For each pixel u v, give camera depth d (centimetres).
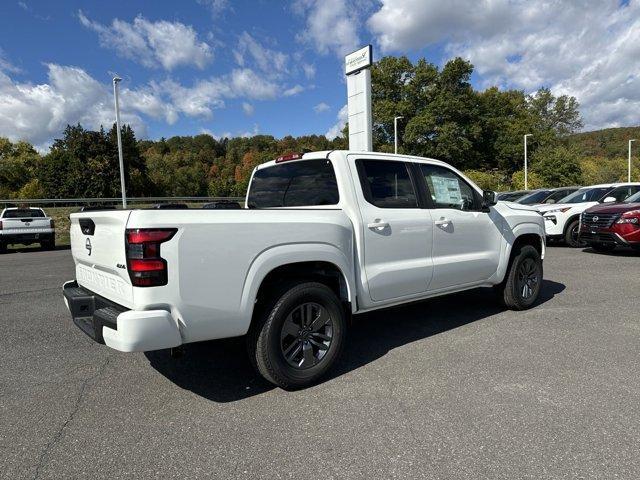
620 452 253
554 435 272
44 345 468
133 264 282
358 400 329
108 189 6494
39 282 854
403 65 5688
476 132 5688
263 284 347
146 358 429
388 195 426
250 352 344
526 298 561
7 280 883
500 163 6281
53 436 287
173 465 254
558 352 410
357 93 1542
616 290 657
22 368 404
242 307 317
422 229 440
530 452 255
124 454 265
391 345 446
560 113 7556
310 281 358
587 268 856
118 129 2423
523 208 581
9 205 2580
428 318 540
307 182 431
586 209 1073
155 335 280
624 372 361
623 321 501
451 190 491
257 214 326
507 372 368
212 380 374
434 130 5525
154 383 369
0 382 373
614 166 6175
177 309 291
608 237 986
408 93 5712
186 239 292
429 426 288
